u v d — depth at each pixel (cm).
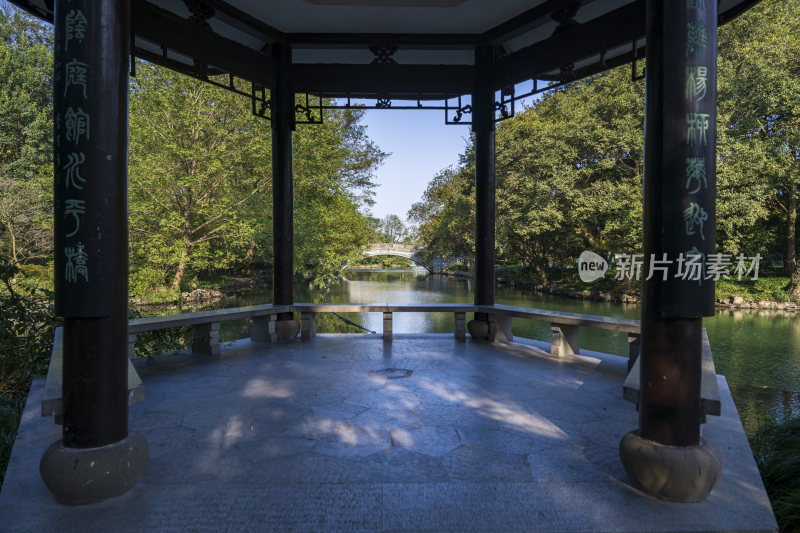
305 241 2184
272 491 239
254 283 3606
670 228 224
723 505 225
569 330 570
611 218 2439
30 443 291
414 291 3434
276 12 561
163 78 2058
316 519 214
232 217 2242
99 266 222
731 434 298
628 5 490
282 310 654
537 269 3434
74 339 227
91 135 218
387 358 551
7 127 3017
